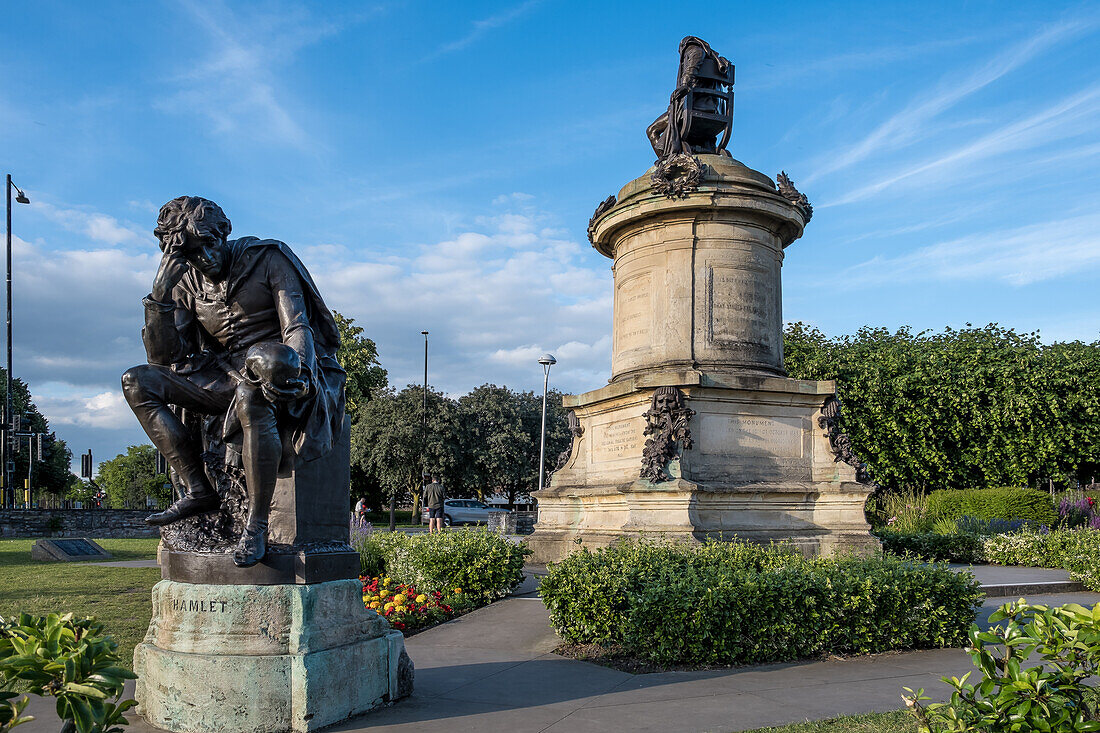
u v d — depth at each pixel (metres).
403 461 56.25
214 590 5.18
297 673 5.04
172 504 5.56
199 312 5.75
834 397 13.12
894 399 31.83
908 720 5.38
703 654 7.30
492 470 59.38
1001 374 31.77
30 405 63.56
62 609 10.23
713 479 12.26
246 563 5.11
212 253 5.43
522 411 64.38
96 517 33.62
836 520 12.59
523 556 11.71
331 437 5.68
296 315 5.50
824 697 6.15
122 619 9.54
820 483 12.83
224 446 5.72
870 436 31.81
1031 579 12.84
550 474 15.70
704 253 13.30
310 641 5.18
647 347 13.55
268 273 5.66
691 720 5.50
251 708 4.97
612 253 15.27
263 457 5.11
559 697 6.14
